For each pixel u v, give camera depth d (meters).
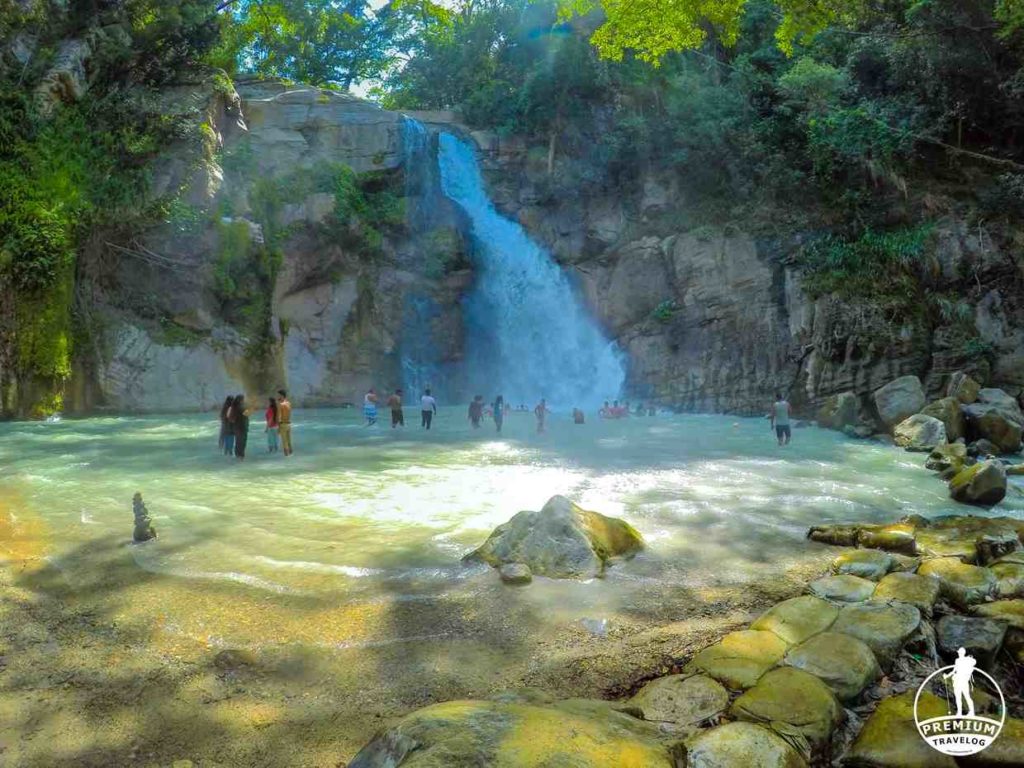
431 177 36.25
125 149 26.33
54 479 11.70
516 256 36.19
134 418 23.48
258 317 29.62
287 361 30.48
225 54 34.84
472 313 36.62
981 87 24.72
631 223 33.41
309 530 8.41
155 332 26.80
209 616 5.56
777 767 3.39
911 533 7.73
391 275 33.94
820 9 13.22
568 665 4.78
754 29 32.72
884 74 27.83
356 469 13.28
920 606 5.73
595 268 33.72
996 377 21.89
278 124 33.75
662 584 6.49
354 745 3.82
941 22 23.11
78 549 7.37
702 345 29.14
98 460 14.00
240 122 32.19
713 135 29.77
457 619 5.57
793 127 28.55
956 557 7.25
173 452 15.33
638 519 9.03
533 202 36.31
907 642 5.06
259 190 30.55
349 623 5.46
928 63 24.70
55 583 6.29
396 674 4.64
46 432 18.94
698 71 33.25
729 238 28.72
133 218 25.72
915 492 11.20
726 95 30.25
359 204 32.78
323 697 4.34
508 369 35.91
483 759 2.98
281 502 10.09
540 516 7.27
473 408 22.11
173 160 27.38
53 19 27.08
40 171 23.47
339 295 32.16
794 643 4.95
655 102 32.78
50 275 22.31
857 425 21.06
